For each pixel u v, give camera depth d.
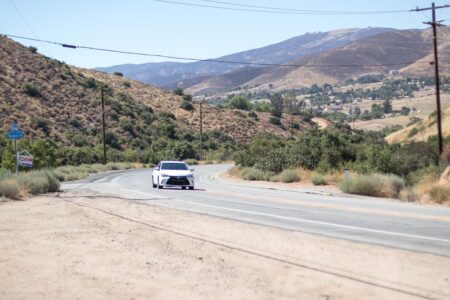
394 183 25.25
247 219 15.52
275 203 20.62
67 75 99.06
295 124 135.88
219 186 32.84
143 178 43.00
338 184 29.03
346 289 7.46
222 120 119.00
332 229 13.46
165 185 28.97
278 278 8.09
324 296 7.12
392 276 8.23
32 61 95.06
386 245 11.07
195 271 8.52
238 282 7.84
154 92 124.94
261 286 7.62
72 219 14.80
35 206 18.25
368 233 12.77
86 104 91.44
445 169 25.59
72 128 81.00
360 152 36.88
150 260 9.34
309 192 26.81
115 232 12.44
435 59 33.41
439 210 17.94
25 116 75.12
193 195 24.61
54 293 7.30
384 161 30.80
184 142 92.56
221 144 103.88
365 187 25.45
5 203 19.27
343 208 18.64
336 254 9.95
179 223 14.09
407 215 16.41
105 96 98.50
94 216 15.48
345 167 34.22
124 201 20.61
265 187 31.52
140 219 14.87
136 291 7.38
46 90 87.88
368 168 31.47
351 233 12.76
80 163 66.75
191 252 10.07
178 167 30.56
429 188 23.12
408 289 7.46
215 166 75.56
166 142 91.75
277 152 42.09
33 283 7.82
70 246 10.66
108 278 8.09
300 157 39.50
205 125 114.06
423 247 10.83
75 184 34.25
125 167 68.19
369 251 10.26
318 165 37.31
